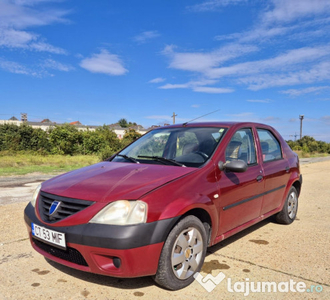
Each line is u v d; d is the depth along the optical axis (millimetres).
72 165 20031
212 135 3883
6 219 5211
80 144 42469
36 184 9945
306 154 32750
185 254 2910
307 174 12930
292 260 3611
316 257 3711
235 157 3844
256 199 4055
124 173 3234
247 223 4004
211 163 3430
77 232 2623
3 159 23531
